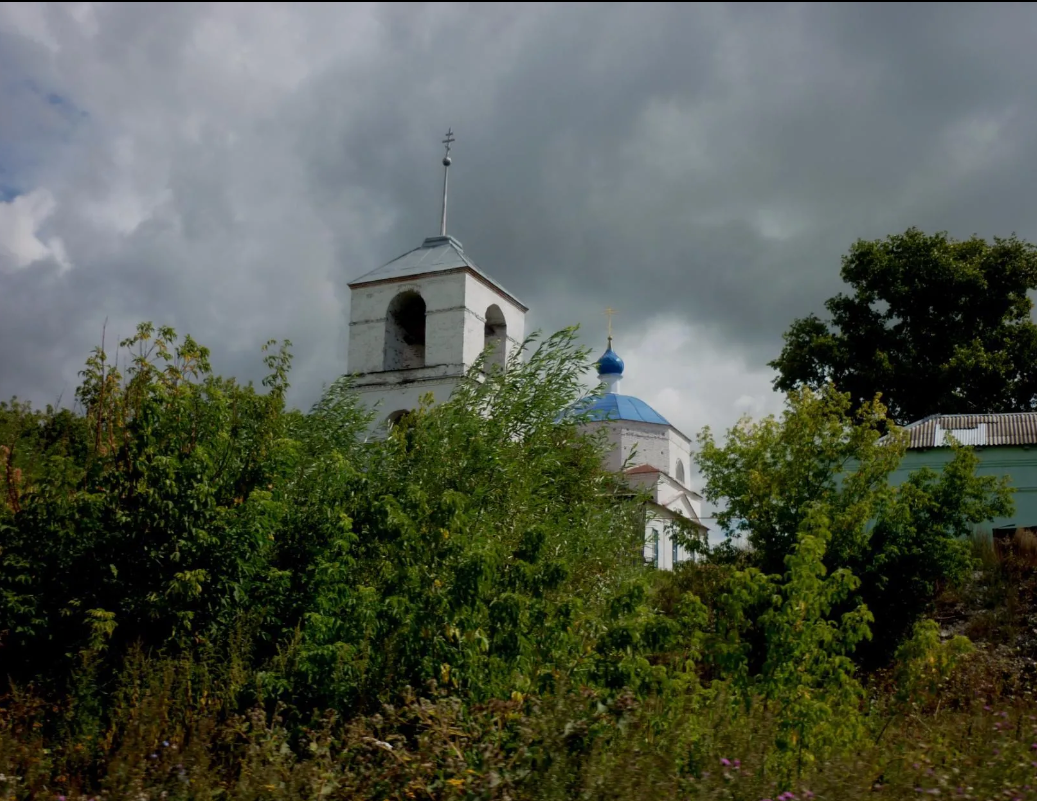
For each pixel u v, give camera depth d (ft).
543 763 18.99
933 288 124.47
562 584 30.60
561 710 20.08
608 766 18.65
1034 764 20.08
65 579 34.60
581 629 28.22
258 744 23.31
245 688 28.14
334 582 33.91
